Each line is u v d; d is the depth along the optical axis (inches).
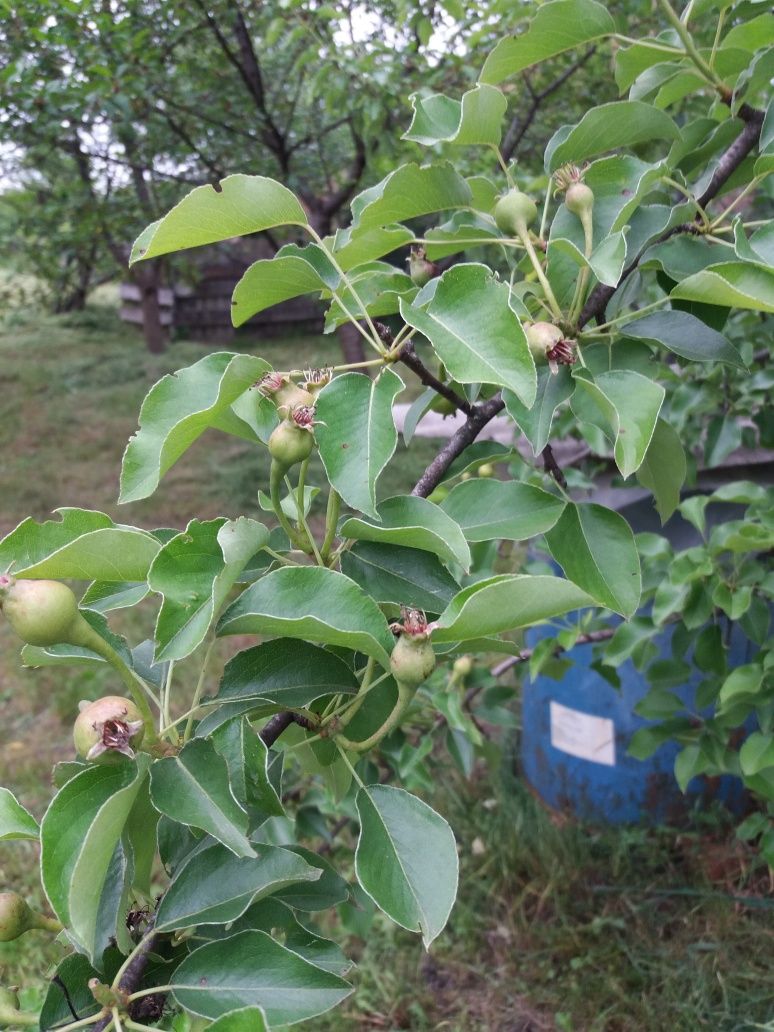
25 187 301.9
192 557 39.2
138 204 247.6
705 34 97.7
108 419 392.2
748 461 129.5
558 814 140.0
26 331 564.4
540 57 58.7
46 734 178.9
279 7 177.3
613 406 45.3
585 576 49.6
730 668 120.6
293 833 73.7
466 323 40.5
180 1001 36.6
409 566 46.1
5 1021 39.5
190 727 39.9
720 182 58.7
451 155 123.6
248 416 48.1
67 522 41.5
